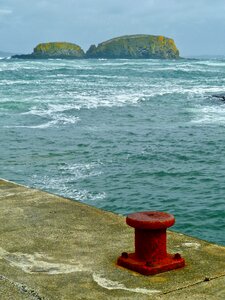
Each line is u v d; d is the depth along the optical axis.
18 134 24.02
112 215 5.82
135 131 26.09
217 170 17.61
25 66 96.88
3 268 4.38
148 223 4.19
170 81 65.81
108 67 100.25
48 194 6.76
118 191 14.72
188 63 142.25
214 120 31.20
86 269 4.34
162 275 4.18
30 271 4.31
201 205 13.59
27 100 38.56
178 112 35.06
